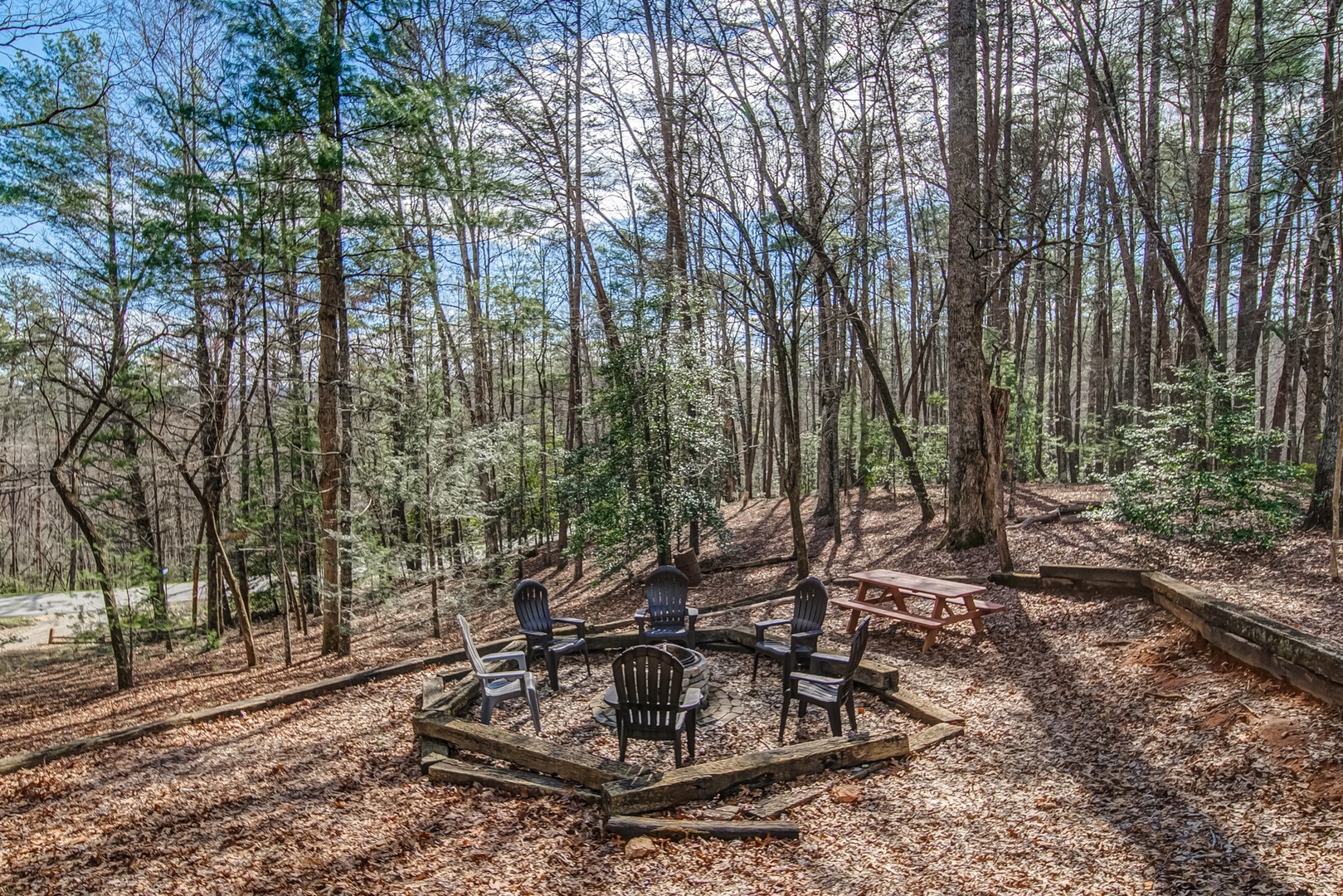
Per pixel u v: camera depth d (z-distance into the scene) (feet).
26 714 32.42
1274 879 10.74
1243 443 26.91
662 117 49.19
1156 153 48.37
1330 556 23.50
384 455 34.83
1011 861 12.46
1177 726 16.42
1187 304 38.04
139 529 44.32
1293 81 40.19
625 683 16.69
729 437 75.66
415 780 17.61
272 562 53.83
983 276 46.09
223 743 21.25
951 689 21.86
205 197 29.22
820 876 12.45
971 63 35.32
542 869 13.17
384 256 32.73
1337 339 25.73
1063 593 27.68
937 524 44.45
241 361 37.86
